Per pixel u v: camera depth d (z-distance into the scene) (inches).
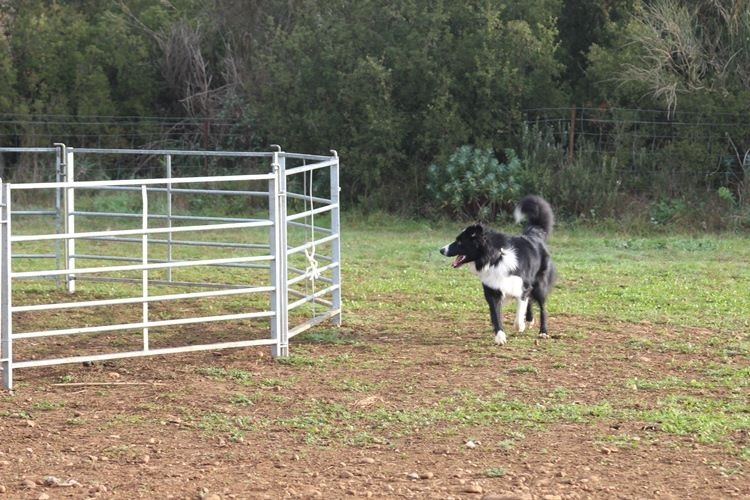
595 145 911.7
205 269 613.9
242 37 1097.4
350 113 916.0
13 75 1039.6
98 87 1064.2
